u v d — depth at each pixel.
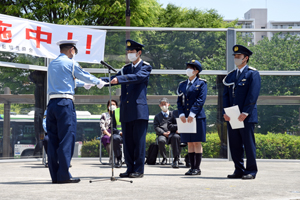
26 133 8.90
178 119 5.84
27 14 19.94
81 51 9.02
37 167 7.29
